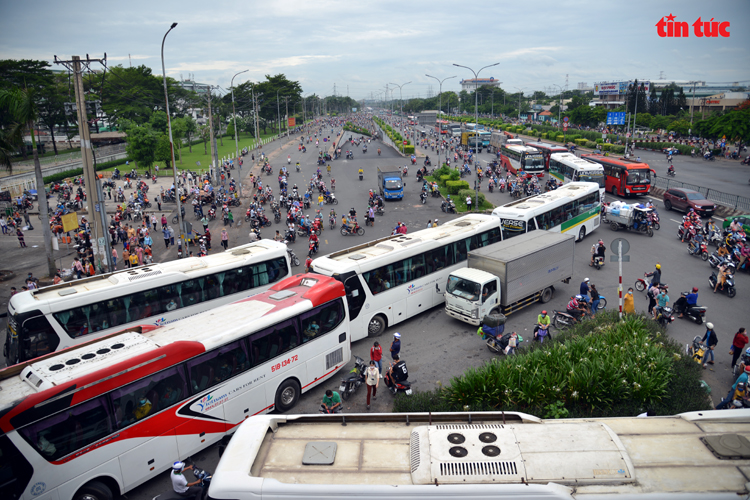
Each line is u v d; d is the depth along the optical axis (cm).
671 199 3575
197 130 9725
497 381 1220
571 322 1747
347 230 3341
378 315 1762
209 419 1106
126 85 8631
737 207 3381
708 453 703
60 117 7262
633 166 4025
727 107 10106
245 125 12325
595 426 750
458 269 1914
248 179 5912
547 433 732
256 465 718
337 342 1436
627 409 1161
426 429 752
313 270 1691
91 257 2673
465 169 5722
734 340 1419
